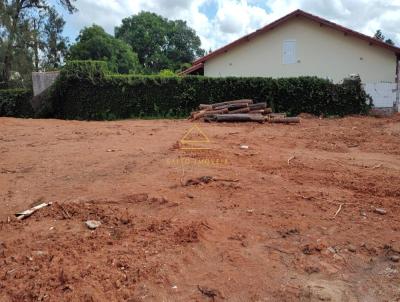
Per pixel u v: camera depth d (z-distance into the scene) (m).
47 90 20.23
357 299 3.27
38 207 5.16
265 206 5.24
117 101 19.77
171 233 4.32
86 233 4.36
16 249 3.97
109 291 3.22
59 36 43.44
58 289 3.23
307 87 18.81
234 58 23.56
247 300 3.21
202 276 3.53
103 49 55.88
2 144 10.34
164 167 7.26
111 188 6.01
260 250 4.04
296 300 3.23
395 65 21.55
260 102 19.12
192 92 19.61
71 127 14.23
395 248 4.09
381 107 18.69
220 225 4.59
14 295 3.15
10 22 34.78
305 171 7.18
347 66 22.20
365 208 5.23
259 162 7.83
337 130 13.24
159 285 3.36
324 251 4.02
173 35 71.75
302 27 22.53
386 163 8.25
